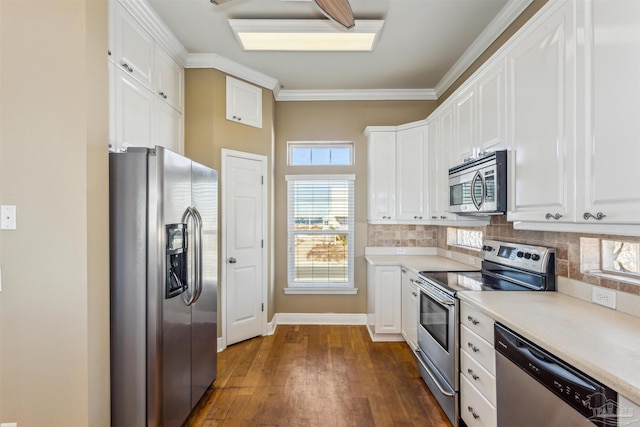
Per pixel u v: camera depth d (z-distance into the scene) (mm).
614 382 913
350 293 3854
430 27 2539
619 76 1138
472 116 2340
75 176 1513
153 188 1677
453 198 2600
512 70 1815
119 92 2062
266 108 3523
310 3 2262
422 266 2957
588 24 1271
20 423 1521
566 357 1080
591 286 1657
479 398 1702
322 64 3172
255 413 2121
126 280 1684
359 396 2312
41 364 1512
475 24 2498
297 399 2275
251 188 3387
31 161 1509
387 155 3535
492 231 2625
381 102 3873
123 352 1684
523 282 2082
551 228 1541
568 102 1384
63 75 1514
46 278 1509
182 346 1927
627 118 1106
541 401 1213
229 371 2676
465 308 1868
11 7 1506
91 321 1538
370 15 2385
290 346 3188
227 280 3166
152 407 1678
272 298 3676
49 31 1513
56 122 1513
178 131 2947
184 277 1938
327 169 3865
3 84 1504
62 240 1508
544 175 1546
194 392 2084
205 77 3064
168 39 2646
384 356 2959
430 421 2039
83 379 1512
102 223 1620
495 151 1897
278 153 3869
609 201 1185
